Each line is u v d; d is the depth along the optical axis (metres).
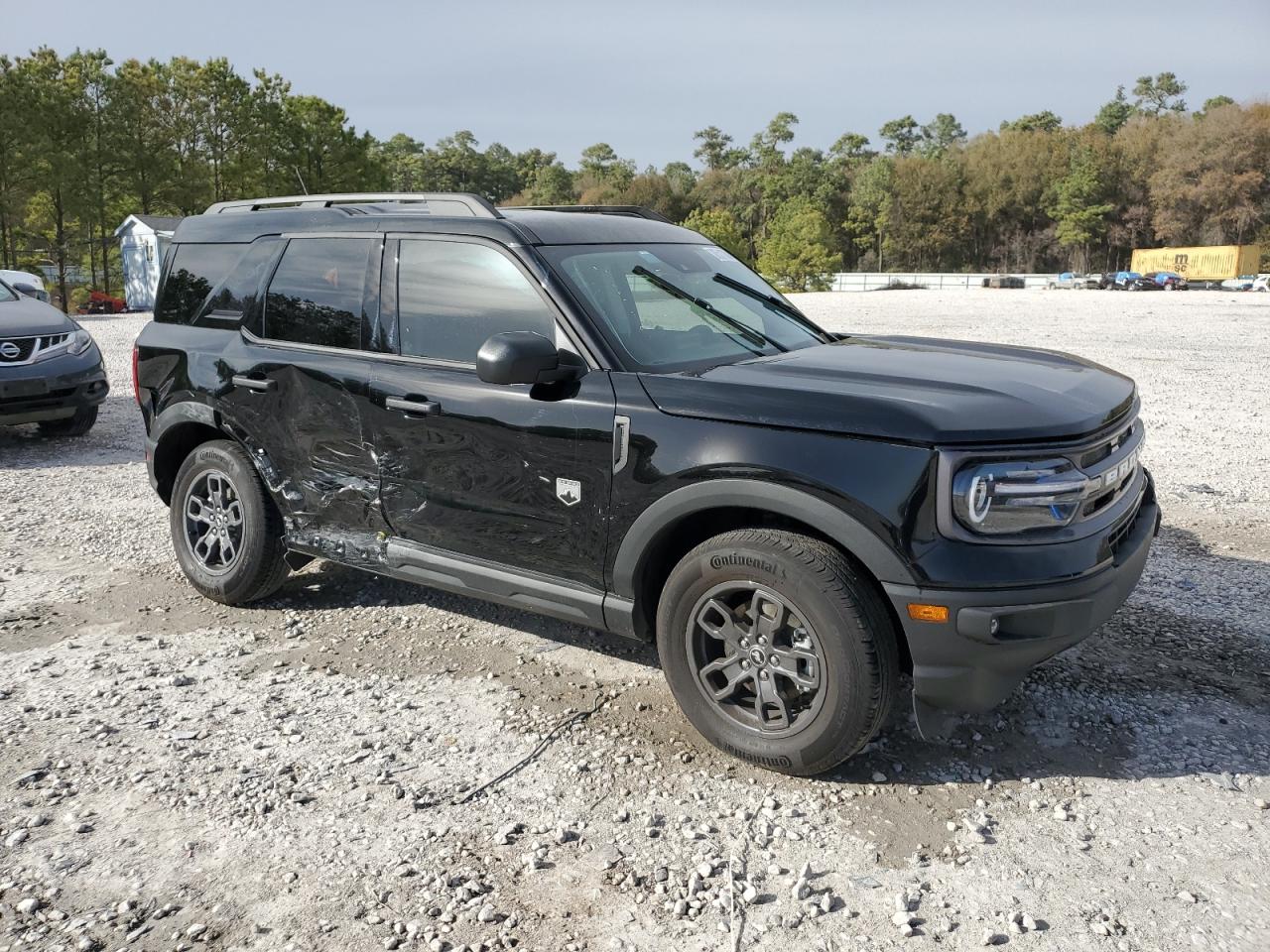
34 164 52.44
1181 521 6.09
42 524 6.26
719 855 2.87
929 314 28.20
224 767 3.36
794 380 3.28
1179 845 2.87
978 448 2.91
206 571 4.80
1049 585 2.92
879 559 2.94
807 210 91.12
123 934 2.55
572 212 4.24
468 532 3.85
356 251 4.19
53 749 3.48
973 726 3.56
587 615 3.60
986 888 2.70
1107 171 109.50
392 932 2.55
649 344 3.63
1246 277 65.50
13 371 8.13
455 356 3.84
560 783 3.25
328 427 4.19
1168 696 3.78
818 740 3.12
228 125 60.69
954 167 120.19
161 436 4.91
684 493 3.24
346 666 4.17
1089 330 21.06
